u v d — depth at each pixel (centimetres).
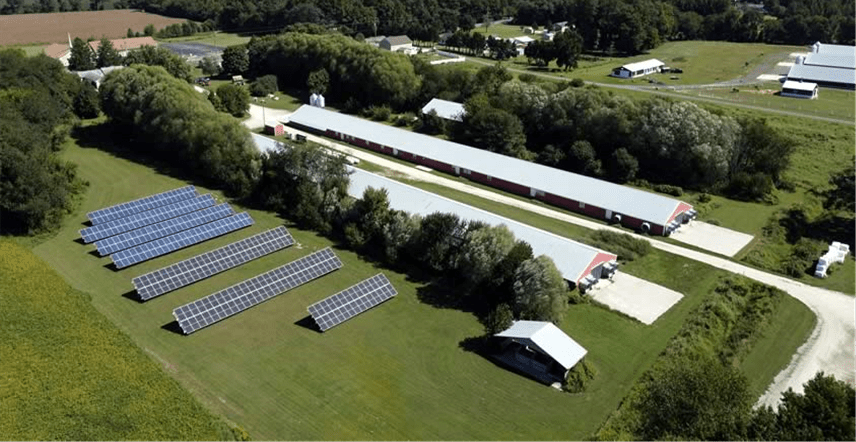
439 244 6625
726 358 5478
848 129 11225
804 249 7425
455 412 4703
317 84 13975
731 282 6712
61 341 5094
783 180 9525
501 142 10669
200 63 16800
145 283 6103
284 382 4953
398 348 5450
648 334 5775
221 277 6538
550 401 4856
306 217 7762
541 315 5731
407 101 13350
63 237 7325
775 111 12431
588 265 6431
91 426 4209
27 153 7631
